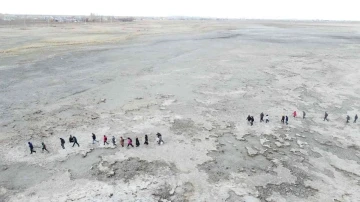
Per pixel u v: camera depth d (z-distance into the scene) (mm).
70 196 20688
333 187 22500
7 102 39250
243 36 127375
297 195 21438
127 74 54562
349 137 30969
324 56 75125
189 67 60938
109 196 20719
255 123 33969
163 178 22984
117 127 31953
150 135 30250
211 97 42312
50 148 27344
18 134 30094
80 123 32906
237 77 53375
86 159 25531
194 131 31469
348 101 41938
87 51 78000
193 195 21062
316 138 30641
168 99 41062
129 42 98438
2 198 20469
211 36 124500
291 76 54594
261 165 25328
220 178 23234
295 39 116500
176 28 175875
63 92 43688
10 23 176375
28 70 56562
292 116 36188
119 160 25438
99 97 41562
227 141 29516
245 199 20781
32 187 21719
